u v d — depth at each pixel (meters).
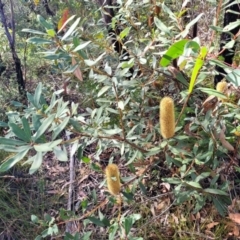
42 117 0.62
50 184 1.13
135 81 0.80
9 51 1.61
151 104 0.91
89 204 0.99
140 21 0.98
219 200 0.75
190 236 0.84
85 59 0.68
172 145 0.75
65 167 1.18
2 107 1.37
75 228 0.92
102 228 0.92
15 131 0.48
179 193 0.73
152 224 0.88
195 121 0.73
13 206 1.06
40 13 1.59
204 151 0.78
